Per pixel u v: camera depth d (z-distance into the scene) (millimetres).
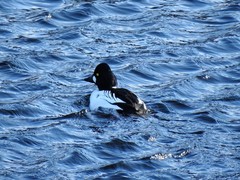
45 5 26688
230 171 17031
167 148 17953
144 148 17938
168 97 21000
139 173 16891
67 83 21750
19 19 25484
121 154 17688
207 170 17062
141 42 24719
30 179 16422
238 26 26391
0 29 24609
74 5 26609
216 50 24578
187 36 25438
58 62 22984
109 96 19922
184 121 19484
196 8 27688
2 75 22000
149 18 26422
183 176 16781
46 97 20609
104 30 25281
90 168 17016
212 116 19734
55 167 16984
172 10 27250
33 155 17500
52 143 18109
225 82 22422
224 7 27812
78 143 18109
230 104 20781
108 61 23172
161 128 18969
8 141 18000
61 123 19125
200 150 17875
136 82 22219
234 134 18859
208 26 26312
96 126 19031
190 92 21656
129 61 23266
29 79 21781
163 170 17016
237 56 24297
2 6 26297
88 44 24250
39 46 23844
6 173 16609
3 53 23172
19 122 19172
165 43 24781
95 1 27078
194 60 23656
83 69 22625
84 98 20734
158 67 23016
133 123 19188
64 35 24672
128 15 26547
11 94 20781
